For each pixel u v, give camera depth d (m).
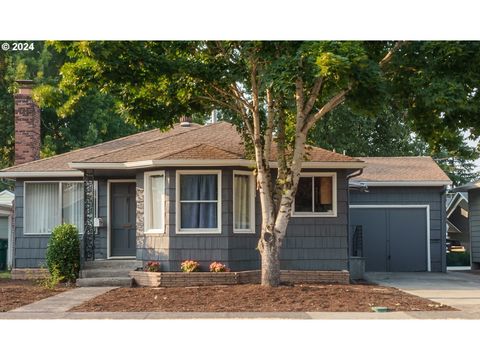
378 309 13.02
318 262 19.27
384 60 15.22
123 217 21.16
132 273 18.59
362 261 21.02
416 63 14.91
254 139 16.20
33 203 21.53
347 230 19.44
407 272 24.77
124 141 23.41
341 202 19.42
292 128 17.77
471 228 28.02
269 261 16.12
